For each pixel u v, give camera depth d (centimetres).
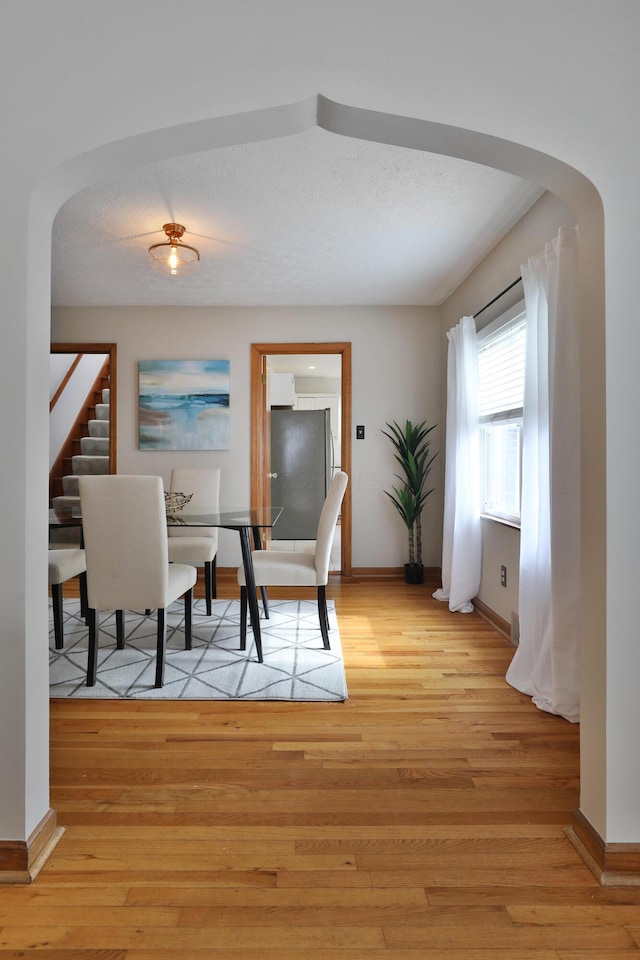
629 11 150
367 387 523
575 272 234
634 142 150
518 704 256
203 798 184
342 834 166
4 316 148
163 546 270
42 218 156
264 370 536
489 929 132
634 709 150
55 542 480
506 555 355
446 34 152
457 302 467
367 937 130
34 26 149
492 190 296
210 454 524
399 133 162
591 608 158
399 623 381
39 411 155
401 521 527
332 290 473
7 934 130
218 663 303
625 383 150
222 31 151
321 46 151
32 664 153
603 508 151
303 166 271
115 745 219
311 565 329
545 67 151
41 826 156
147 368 520
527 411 274
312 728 233
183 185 291
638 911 138
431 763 206
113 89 149
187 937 130
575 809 173
